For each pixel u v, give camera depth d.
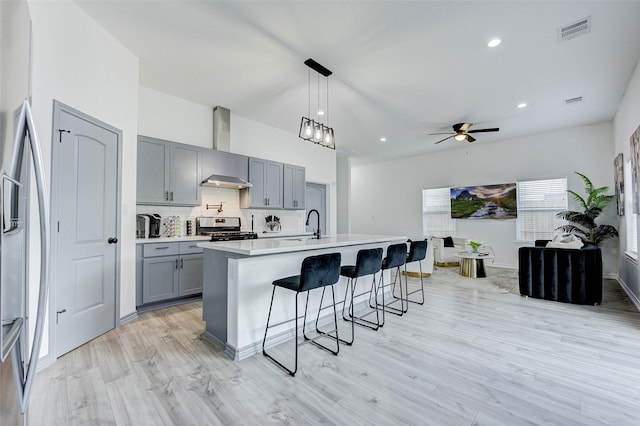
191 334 2.66
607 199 4.93
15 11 0.86
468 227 6.84
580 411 1.63
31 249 1.94
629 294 3.99
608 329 2.82
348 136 5.95
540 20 2.51
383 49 2.93
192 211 4.21
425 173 7.59
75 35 2.35
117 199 2.81
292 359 2.21
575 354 2.31
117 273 2.80
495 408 1.65
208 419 1.55
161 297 3.36
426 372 2.04
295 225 5.83
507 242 6.28
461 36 2.73
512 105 4.35
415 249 3.56
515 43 2.84
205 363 2.14
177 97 4.07
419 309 3.46
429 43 2.83
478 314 3.27
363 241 3.11
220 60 3.15
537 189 5.96
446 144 6.61
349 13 2.43
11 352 0.84
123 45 2.88
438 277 5.23
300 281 2.05
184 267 3.57
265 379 1.93
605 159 5.20
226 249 2.29
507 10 2.39
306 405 1.67
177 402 1.68
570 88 3.80
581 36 2.73
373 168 8.73
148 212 3.77
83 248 2.42
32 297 1.94
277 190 5.14
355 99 4.14
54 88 2.16
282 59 3.12
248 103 4.29
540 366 2.12
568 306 3.56
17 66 0.87
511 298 3.92
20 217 0.89
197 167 4.01
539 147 5.88
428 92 3.90
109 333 2.66
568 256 3.69
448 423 1.53
